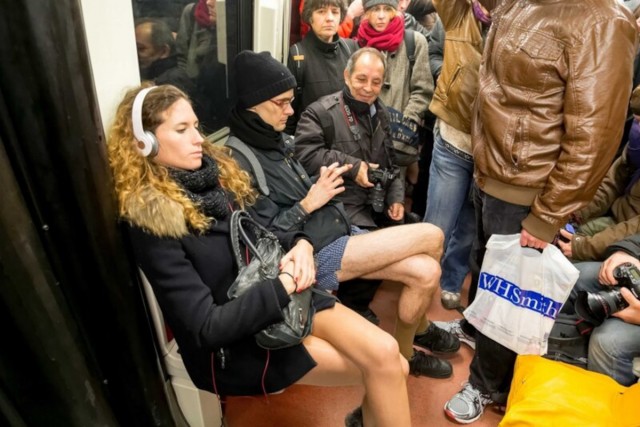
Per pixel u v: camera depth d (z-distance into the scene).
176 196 1.08
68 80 0.85
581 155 1.24
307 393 1.75
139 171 1.07
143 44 1.55
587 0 1.22
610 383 1.35
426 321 1.86
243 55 1.43
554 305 1.45
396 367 1.21
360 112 1.87
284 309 1.15
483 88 1.48
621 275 1.42
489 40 1.51
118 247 1.06
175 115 1.07
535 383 1.39
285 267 1.22
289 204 1.60
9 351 0.88
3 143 0.82
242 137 1.52
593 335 1.49
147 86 1.14
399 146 2.32
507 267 1.50
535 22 1.31
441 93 2.00
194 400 1.44
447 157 2.04
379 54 1.79
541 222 1.35
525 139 1.37
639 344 1.37
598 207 2.02
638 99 1.68
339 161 1.83
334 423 1.63
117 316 1.09
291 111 1.54
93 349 1.10
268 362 1.21
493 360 1.63
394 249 1.55
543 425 1.27
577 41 1.21
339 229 1.63
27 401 0.93
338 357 1.26
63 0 0.80
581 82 1.21
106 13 1.03
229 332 1.07
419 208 3.02
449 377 1.87
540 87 1.32
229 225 1.23
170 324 1.14
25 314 0.84
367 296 1.91
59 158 0.89
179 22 1.72
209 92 2.04
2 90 0.80
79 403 0.98
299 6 2.69
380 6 2.26
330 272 1.58
